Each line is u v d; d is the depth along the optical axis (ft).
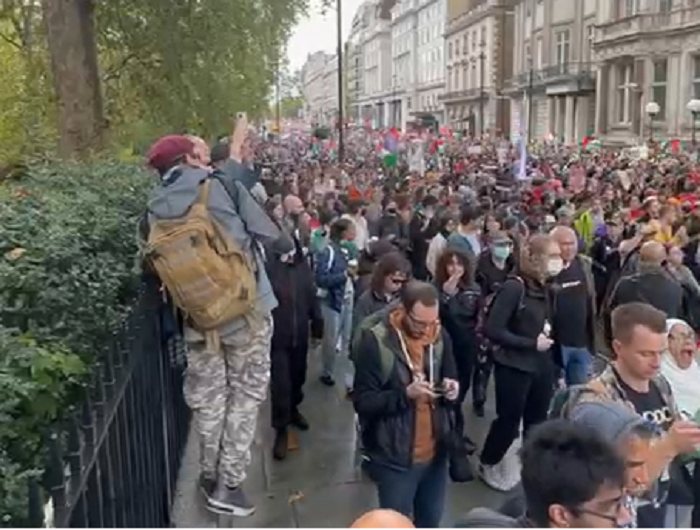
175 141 14.67
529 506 7.50
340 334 28.99
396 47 469.57
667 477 11.85
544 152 140.87
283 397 21.16
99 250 15.55
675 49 155.63
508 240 26.21
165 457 16.42
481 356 24.21
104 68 53.67
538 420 19.71
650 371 11.98
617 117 177.27
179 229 13.89
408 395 13.80
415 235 36.81
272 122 279.90
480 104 279.49
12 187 21.25
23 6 49.96
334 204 45.57
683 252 31.89
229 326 14.83
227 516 16.76
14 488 8.15
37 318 12.14
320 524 17.46
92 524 9.00
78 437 8.30
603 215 45.44
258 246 15.60
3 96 51.67
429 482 14.78
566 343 21.48
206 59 49.03
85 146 39.55
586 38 207.51
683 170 83.51
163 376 16.71
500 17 277.44
